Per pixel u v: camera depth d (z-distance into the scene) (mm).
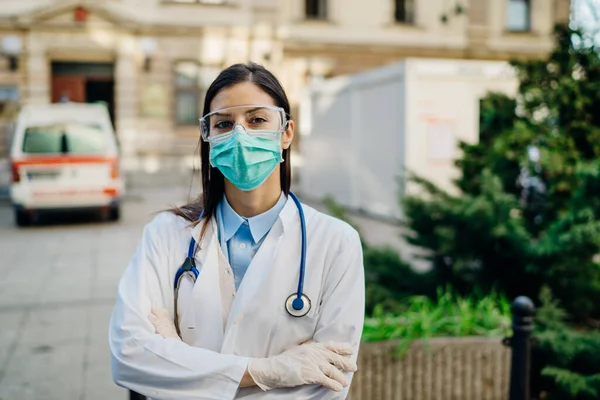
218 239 1791
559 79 4805
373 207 13344
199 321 1706
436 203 4434
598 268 4105
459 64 11680
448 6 22328
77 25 19547
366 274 4594
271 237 1750
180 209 1873
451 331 3834
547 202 4836
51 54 19531
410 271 4605
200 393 1603
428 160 11734
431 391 3641
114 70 20203
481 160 4992
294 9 21375
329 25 21609
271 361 1619
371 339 3633
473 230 4301
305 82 21625
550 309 3713
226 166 1721
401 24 22109
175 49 20438
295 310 1696
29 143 11805
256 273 1708
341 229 1784
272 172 1796
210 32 20562
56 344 5367
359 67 22000
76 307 6555
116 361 1654
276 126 1769
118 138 20141
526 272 4320
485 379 3693
